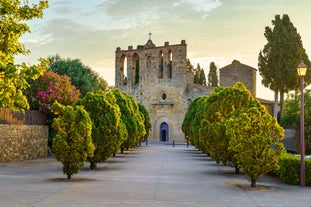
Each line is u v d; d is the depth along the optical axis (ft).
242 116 61.00
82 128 66.49
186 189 56.80
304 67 66.28
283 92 188.03
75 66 179.42
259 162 59.16
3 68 35.45
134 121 149.89
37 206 41.47
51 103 124.26
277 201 47.80
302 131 64.28
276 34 185.78
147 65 271.49
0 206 41.01
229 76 276.41
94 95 93.40
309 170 64.64
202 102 134.51
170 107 260.62
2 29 37.65
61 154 65.62
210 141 85.76
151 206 42.80
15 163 98.43
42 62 39.68
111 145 88.43
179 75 258.57
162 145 235.20
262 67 188.85
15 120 105.29
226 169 90.99
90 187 56.75
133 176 73.15
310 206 44.65
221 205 44.47
